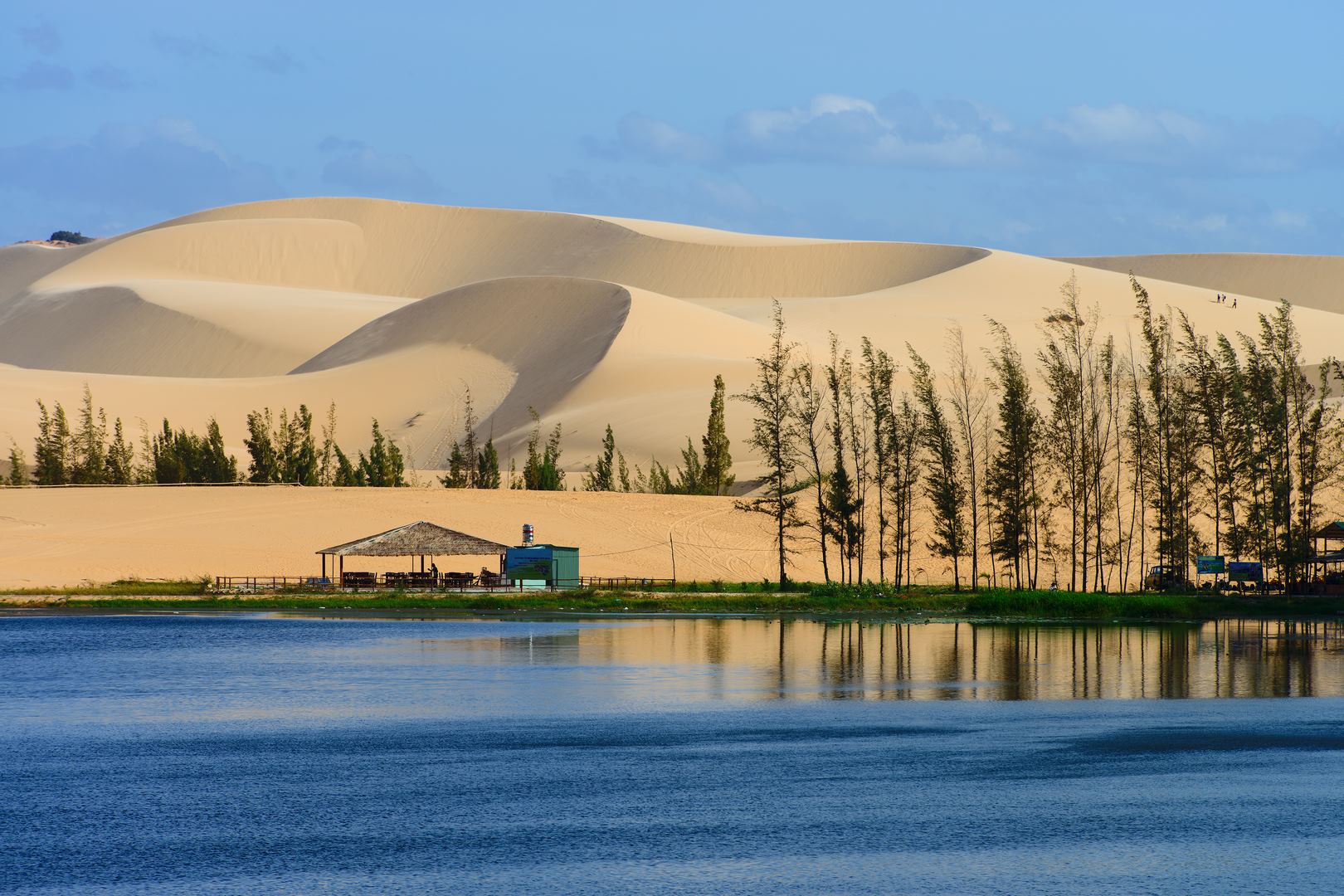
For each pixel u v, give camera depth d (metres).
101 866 63.56
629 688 116.75
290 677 123.88
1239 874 62.19
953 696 112.06
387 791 77.50
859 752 88.00
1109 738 92.94
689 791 77.00
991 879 61.50
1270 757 86.38
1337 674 126.00
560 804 74.31
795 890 60.00
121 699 111.31
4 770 83.44
